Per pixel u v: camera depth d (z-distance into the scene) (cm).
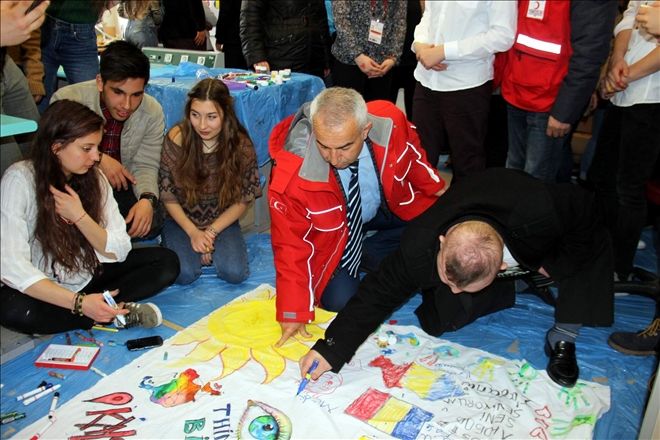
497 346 196
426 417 153
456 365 178
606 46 222
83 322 191
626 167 218
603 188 239
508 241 151
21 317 176
